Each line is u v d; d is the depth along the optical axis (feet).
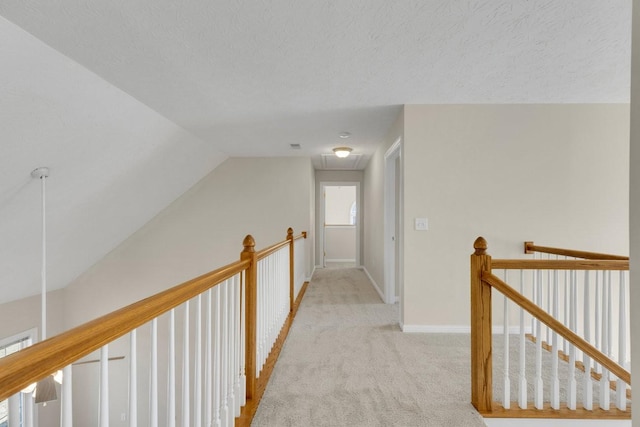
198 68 7.75
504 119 10.40
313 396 6.80
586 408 6.13
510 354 8.80
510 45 6.86
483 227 10.44
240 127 12.68
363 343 9.59
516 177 10.41
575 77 8.43
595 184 10.35
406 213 10.51
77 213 11.99
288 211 18.44
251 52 7.07
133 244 17.85
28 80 6.75
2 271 11.65
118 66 7.54
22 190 9.14
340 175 24.13
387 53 7.17
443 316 10.49
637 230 3.31
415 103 10.32
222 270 4.98
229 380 5.44
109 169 11.14
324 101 10.05
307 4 5.50
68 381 2.31
